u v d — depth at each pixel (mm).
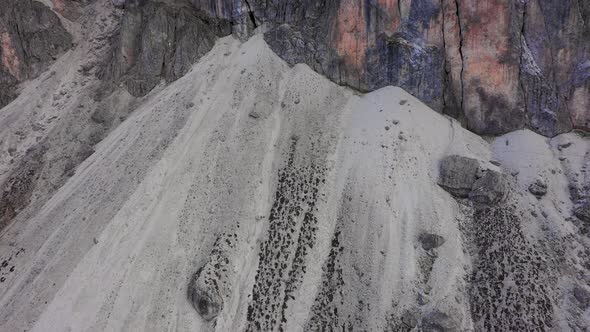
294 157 31125
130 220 28188
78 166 34281
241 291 25875
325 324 24781
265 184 30172
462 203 29562
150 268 26297
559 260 26328
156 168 30250
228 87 35500
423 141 31891
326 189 29594
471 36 33156
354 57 35406
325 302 25594
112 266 26266
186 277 26172
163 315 24750
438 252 27031
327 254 27328
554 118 32281
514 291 25109
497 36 32625
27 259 28641
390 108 33312
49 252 28156
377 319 24625
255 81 35406
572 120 32500
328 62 36000
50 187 33875
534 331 23891
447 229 27922
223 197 29328
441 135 32625
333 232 28172
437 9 33875
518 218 28000
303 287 25781
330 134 32312
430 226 27797
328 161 30906
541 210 28484
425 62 34156
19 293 26547
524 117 32750
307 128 32781
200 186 29906
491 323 24484
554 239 27125
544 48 33000
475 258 27125
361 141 31688
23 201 33562
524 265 25953
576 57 32625
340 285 26062
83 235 28062
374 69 35156
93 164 33281
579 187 29438
